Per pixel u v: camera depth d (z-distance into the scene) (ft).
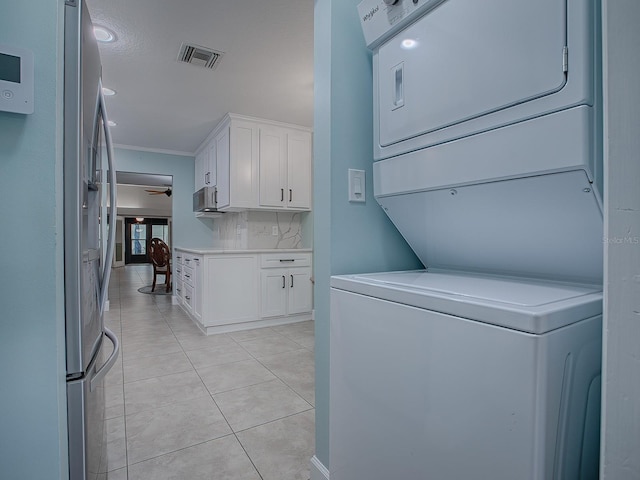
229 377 7.95
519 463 1.98
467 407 2.27
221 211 14.83
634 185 1.52
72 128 2.92
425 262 4.48
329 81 4.12
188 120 12.20
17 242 2.46
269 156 12.75
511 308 2.06
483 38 2.70
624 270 1.56
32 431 2.51
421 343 2.61
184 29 6.87
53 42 2.56
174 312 14.60
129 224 49.21
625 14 1.56
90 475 3.18
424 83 3.26
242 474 4.74
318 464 4.46
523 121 2.49
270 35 7.08
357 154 4.29
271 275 12.46
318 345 4.50
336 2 4.18
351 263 4.25
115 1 6.04
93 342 3.57
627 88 1.55
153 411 6.41
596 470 2.29
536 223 2.87
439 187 3.20
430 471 2.53
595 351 2.24
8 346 2.45
